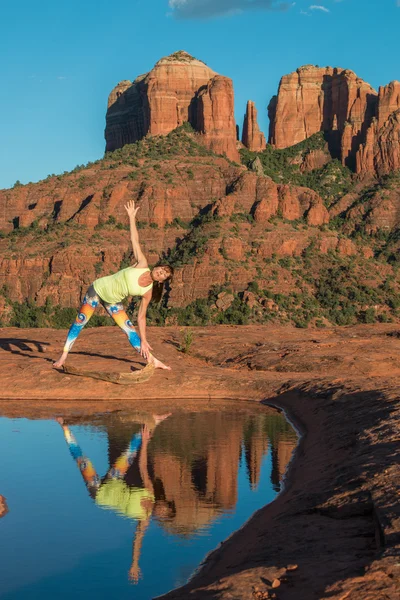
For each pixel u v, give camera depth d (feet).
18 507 33.60
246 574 21.68
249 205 555.69
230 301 456.86
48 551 27.81
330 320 451.94
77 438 48.96
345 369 76.07
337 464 35.86
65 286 513.86
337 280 487.20
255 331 105.50
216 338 98.32
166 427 53.01
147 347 64.08
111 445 46.78
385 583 18.97
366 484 29.17
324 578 20.44
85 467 40.98
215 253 490.08
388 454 33.30
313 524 26.76
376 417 44.01
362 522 25.90
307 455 42.29
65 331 103.50
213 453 44.52
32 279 520.83
